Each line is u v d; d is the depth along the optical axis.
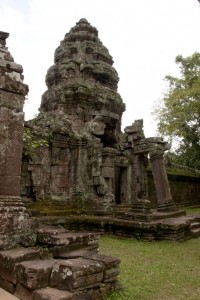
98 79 16.19
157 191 12.50
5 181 4.88
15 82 5.13
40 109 16.23
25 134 9.24
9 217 4.73
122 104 16.50
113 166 12.86
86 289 3.96
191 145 24.77
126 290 4.57
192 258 7.13
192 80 24.59
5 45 5.46
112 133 15.30
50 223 9.91
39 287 3.85
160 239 9.48
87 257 4.54
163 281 5.23
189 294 4.68
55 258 4.62
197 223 11.45
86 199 12.45
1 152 4.86
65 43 16.69
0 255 4.34
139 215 10.12
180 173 22.81
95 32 17.47
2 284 4.19
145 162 12.17
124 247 8.27
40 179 11.71
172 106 23.98
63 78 15.20
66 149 12.84
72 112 14.47
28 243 4.85
